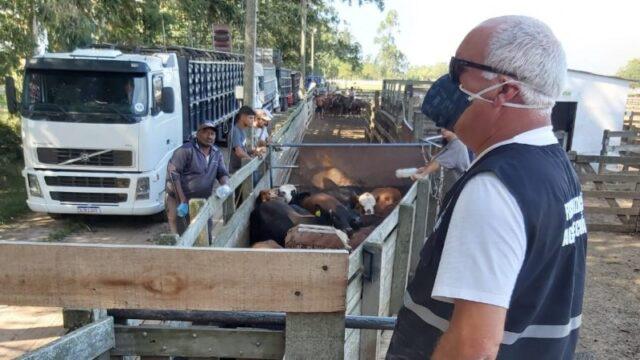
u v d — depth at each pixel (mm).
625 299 6129
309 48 47938
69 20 10812
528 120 1284
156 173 8172
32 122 7699
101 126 7711
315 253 1570
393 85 17719
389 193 6547
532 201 1124
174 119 9305
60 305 1602
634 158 9203
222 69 15570
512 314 1200
